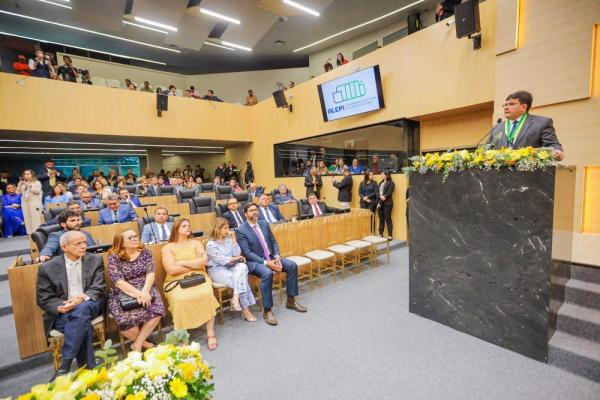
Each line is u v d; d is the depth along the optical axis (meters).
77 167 12.96
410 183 2.88
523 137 2.51
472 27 4.42
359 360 2.27
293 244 3.79
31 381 2.22
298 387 2.00
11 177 8.58
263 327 2.83
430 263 2.79
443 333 2.60
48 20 8.52
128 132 8.11
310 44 9.98
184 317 2.46
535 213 2.15
